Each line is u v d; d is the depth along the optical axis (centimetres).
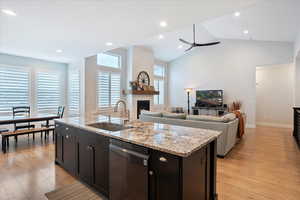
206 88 807
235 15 439
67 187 228
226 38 720
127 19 283
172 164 136
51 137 486
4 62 495
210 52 789
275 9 365
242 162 319
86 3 232
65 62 634
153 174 148
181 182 133
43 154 348
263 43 650
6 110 496
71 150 256
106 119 298
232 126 366
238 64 709
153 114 450
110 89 667
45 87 586
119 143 175
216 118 352
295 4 334
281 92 707
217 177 260
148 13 263
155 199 147
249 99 684
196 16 275
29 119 399
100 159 204
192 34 668
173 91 945
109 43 409
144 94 746
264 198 207
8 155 342
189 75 870
